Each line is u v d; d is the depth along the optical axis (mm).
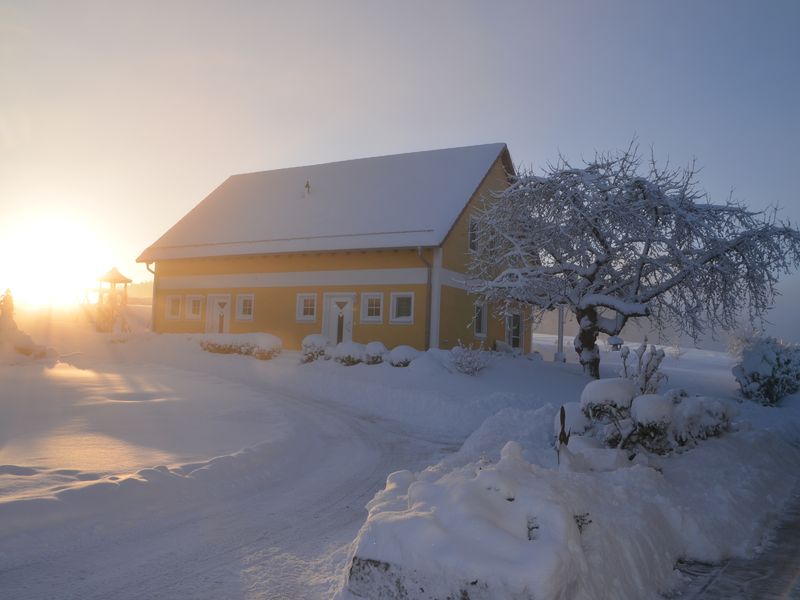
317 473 10375
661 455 9773
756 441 11844
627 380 10156
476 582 4109
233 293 32594
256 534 6953
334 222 30672
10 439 10781
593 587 4523
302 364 24719
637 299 22812
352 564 4578
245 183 39531
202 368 25781
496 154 32531
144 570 5746
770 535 7586
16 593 5102
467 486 4977
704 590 5621
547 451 9969
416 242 26703
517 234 24016
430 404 18125
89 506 7125
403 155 35688
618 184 22188
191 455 10156
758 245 21625
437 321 26812
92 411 14180
